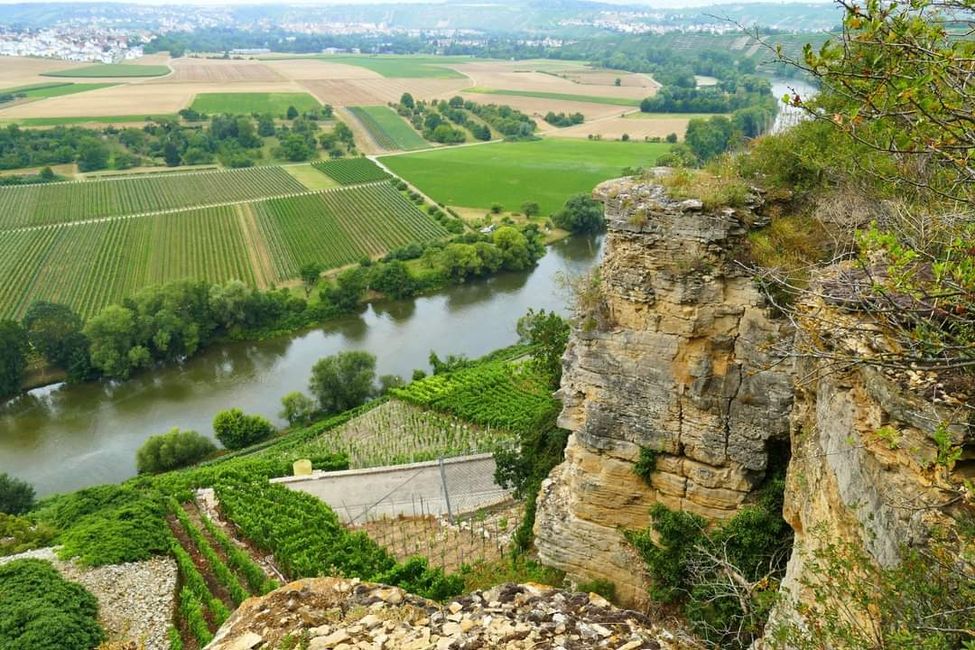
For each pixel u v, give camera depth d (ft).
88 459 220.23
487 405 214.48
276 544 128.67
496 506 144.15
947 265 34.04
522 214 438.40
